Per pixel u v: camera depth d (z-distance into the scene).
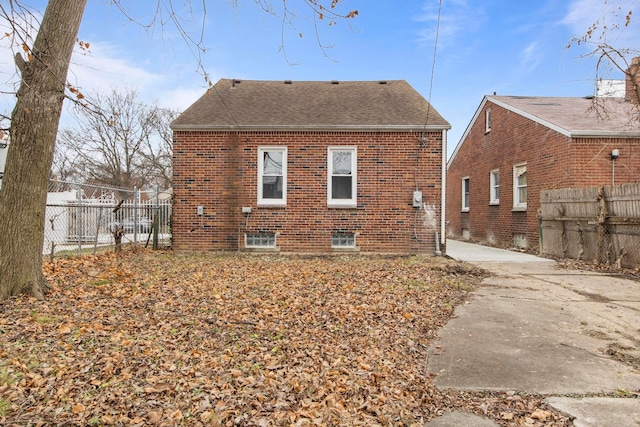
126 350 4.21
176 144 12.39
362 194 12.28
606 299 6.79
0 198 5.98
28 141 5.96
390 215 12.30
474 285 7.96
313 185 12.34
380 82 15.77
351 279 8.27
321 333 4.99
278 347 4.48
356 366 4.06
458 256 12.15
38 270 6.16
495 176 17.02
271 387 3.54
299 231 12.36
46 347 4.20
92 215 13.82
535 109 14.57
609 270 9.43
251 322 5.29
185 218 12.43
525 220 14.23
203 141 12.38
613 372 3.92
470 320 5.66
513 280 8.45
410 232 12.28
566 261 10.79
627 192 9.33
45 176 6.16
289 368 3.96
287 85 15.54
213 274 8.63
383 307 6.14
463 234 20.48
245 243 12.41
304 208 12.37
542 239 12.47
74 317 5.21
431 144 12.23
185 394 3.37
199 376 3.70
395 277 8.52
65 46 6.15
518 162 14.74
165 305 5.98
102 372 3.69
